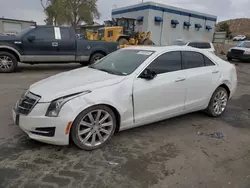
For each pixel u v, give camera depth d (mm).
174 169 2803
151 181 2557
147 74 3508
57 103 2869
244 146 3494
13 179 2473
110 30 19797
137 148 3277
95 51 9906
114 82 3270
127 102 3326
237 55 17141
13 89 6234
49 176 2555
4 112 4406
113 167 2785
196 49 4406
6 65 8672
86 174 2623
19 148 3102
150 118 3660
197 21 33719
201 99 4340
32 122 2904
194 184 2537
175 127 4109
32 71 9367
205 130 4043
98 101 3045
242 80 9688
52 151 3064
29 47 8672
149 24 28766
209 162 2996
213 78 4445
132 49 4309
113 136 3615
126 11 32719
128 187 2443
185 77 3982
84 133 3078
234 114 4996
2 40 8297
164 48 4004
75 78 3475
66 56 9344
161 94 3678
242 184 2574
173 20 30656
